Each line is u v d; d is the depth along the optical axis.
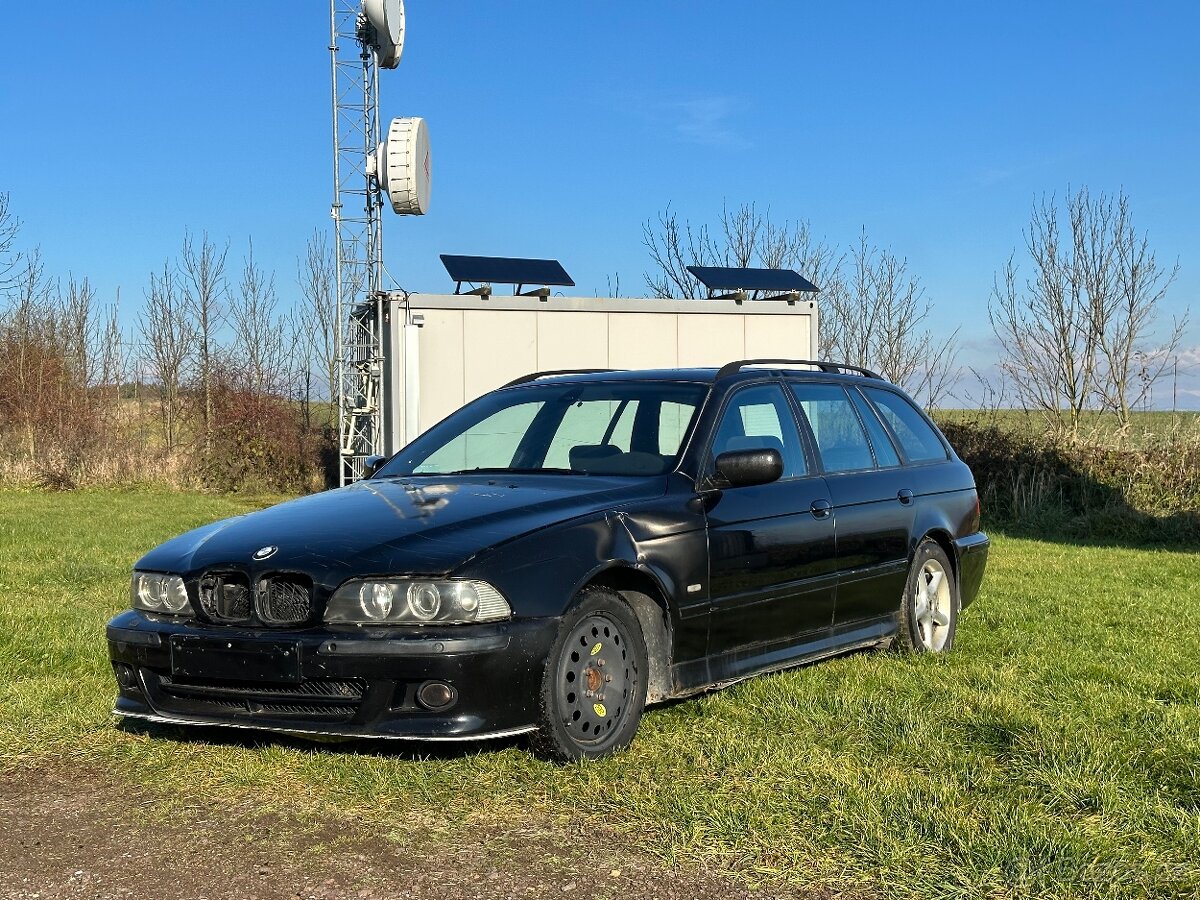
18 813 4.13
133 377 29.23
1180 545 14.67
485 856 3.65
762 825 3.82
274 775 4.41
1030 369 20.05
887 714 5.12
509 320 15.53
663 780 4.29
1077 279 19.53
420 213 16.61
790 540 5.57
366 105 18.61
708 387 5.73
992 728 4.95
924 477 6.79
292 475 22.52
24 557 11.05
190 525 14.81
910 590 6.50
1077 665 6.27
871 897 3.33
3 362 25.80
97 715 5.23
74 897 3.42
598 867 3.55
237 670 4.33
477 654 4.17
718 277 16.59
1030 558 11.93
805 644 5.77
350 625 4.26
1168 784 4.27
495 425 5.93
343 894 3.40
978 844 3.61
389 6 18.16
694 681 5.07
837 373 6.69
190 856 3.70
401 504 4.89
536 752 4.45
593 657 4.55
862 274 24.73
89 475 22.22
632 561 4.74
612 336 15.93
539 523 4.58
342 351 18.41
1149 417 17.89
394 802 4.11
